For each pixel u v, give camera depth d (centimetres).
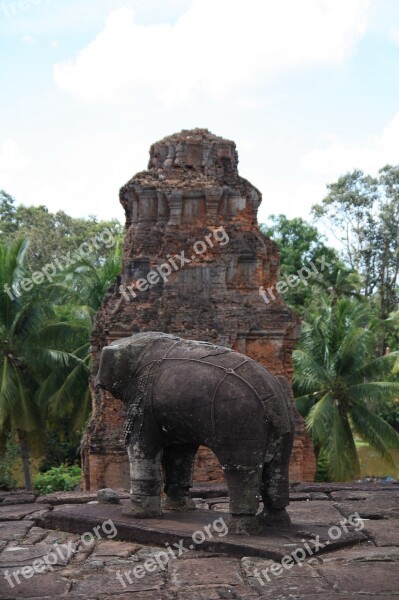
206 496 926
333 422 2391
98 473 1326
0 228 5066
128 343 722
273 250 1533
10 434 2958
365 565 578
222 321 1400
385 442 2516
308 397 2616
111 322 1391
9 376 2550
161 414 680
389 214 5506
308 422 2358
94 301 2975
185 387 659
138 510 706
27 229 4847
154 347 719
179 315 1398
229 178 1491
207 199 1452
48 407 2653
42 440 2661
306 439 1595
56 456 3300
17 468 3198
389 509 811
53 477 2248
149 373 696
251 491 638
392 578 542
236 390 637
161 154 1569
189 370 669
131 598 516
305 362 2550
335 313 2708
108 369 719
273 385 654
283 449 657
